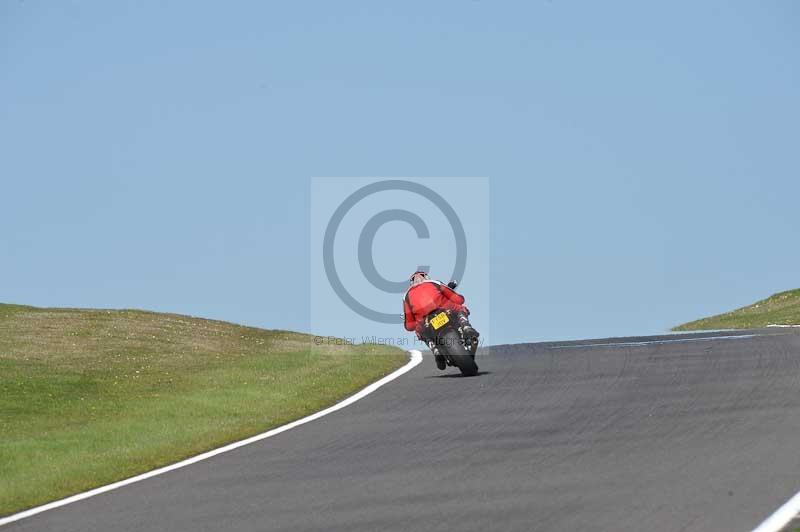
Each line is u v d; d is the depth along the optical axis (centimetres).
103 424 5906
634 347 7912
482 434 4825
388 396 6281
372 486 3925
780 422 4559
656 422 4797
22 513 3969
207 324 10694
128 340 9350
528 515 3362
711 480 3641
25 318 10456
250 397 6612
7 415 6278
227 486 4131
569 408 5366
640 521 3216
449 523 3331
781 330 8656
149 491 4156
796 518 3116
